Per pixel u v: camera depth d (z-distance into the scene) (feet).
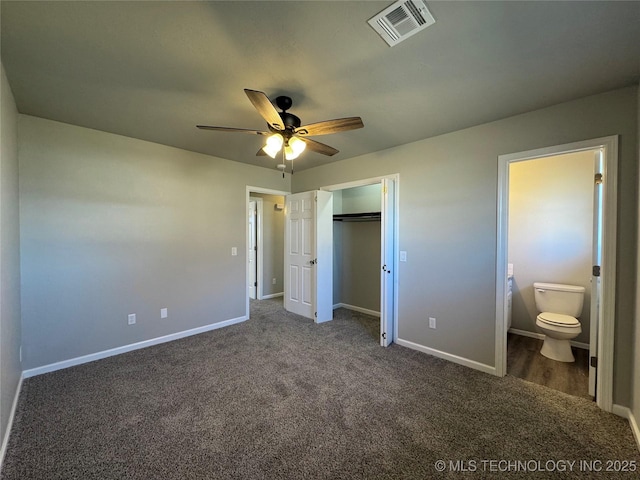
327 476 4.76
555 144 7.22
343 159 12.55
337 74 5.91
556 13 4.25
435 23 4.48
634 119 6.23
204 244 11.96
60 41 4.90
